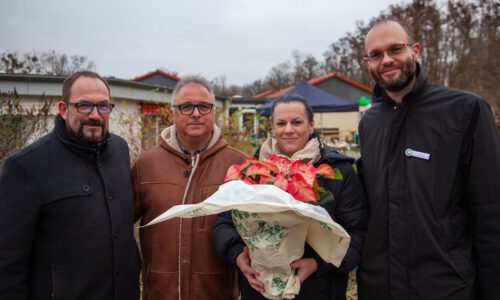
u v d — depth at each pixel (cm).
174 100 204
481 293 167
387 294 173
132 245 188
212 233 197
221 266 199
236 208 141
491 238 161
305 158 166
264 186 145
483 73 1560
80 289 162
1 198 155
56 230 162
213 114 208
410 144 176
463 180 171
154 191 203
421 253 165
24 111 476
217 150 211
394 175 177
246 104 2027
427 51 2191
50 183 162
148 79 2533
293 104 190
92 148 174
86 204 168
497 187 161
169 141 211
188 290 193
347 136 2486
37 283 162
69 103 169
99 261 168
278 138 193
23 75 833
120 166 190
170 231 196
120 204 181
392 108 192
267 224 151
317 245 161
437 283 162
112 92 889
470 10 2100
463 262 163
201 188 202
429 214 165
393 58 179
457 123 168
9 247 152
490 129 165
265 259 153
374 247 178
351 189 186
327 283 180
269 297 160
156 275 196
